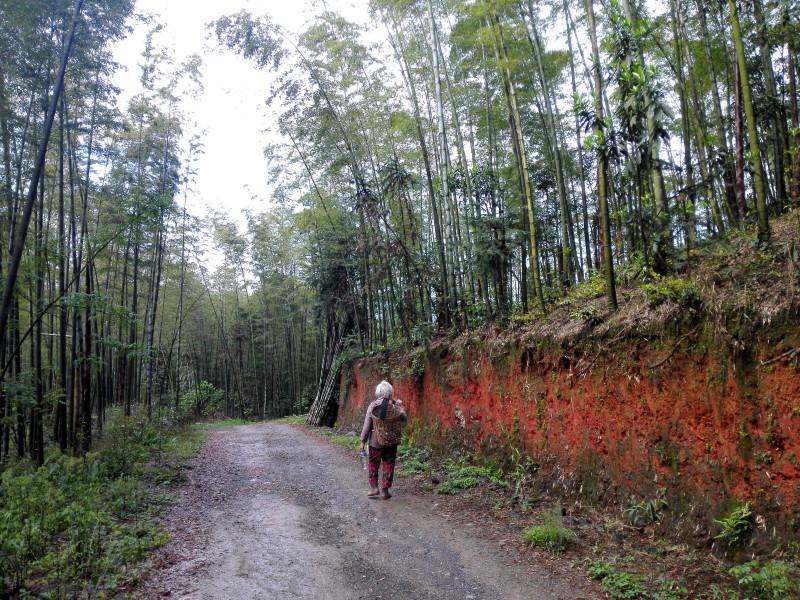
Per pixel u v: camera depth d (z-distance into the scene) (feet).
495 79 36.88
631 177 20.13
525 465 21.86
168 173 47.83
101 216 40.37
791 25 20.43
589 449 18.63
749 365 13.26
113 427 30.30
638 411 16.66
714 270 16.63
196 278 94.17
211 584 12.60
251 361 107.04
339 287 53.57
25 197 26.76
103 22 24.36
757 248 16.14
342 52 40.14
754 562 11.61
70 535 14.25
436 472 25.35
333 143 43.06
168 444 33.73
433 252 40.45
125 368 54.95
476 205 35.47
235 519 18.19
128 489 19.30
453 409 29.19
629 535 15.08
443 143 35.27
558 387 20.95
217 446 38.01
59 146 28.50
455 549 15.14
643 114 18.63
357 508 19.54
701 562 12.80
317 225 53.47
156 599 11.62
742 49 16.34
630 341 17.43
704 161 23.48
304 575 13.35
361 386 47.24
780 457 12.25
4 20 21.57
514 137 30.27
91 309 25.72
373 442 21.04
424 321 36.58
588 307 22.09
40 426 26.02
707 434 14.20
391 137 42.73
